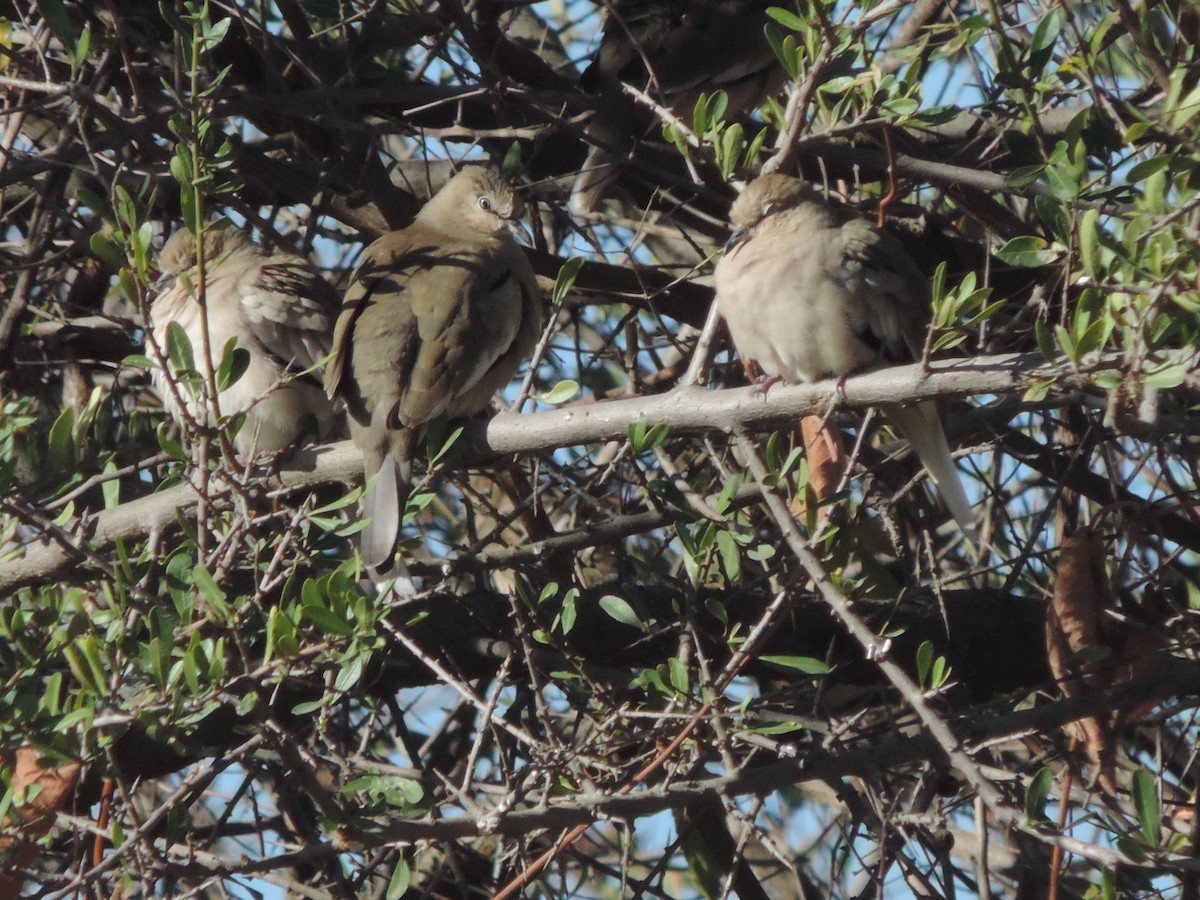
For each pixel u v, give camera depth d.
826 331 10.09
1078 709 9.46
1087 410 11.93
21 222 14.67
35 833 7.95
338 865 10.45
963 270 13.06
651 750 9.17
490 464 10.63
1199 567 12.75
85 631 7.66
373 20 12.52
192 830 10.34
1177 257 6.81
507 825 7.79
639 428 8.42
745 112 13.50
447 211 11.44
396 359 9.65
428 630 10.93
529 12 17.45
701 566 8.70
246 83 13.38
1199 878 9.39
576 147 14.14
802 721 10.41
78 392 12.77
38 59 11.95
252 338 10.65
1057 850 9.09
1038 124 9.88
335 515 10.10
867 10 9.52
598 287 12.92
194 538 8.05
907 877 10.03
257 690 7.63
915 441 10.35
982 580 13.41
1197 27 9.48
